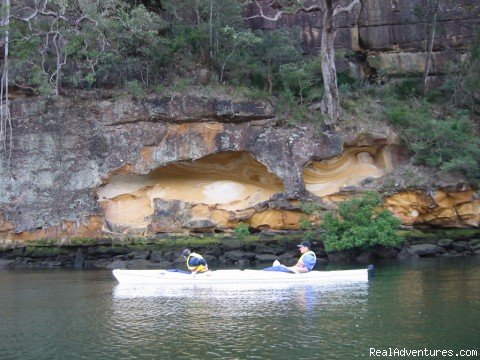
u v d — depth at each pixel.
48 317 12.22
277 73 29.88
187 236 26.59
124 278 17.34
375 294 14.27
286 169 26.91
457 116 30.05
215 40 30.31
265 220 26.80
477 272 18.70
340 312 11.98
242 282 16.39
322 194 27.36
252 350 9.17
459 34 34.12
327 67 28.08
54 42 27.17
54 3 27.33
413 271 19.39
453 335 9.97
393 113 28.59
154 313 12.31
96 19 27.08
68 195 26.53
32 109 27.23
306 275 16.53
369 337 9.90
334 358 8.72
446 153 27.31
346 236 24.02
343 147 27.53
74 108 27.31
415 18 33.94
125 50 29.27
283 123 27.72
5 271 23.59
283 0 33.84
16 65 27.70
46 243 26.14
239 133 27.23
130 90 27.39
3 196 26.59
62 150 26.97
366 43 34.12
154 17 29.38
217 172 28.17
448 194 26.78
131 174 27.34
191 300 13.88
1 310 13.20
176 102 27.20
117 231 26.69
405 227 26.95
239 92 28.03
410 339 9.73
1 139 26.88
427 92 32.44
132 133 27.14
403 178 26.89
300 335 10.08
